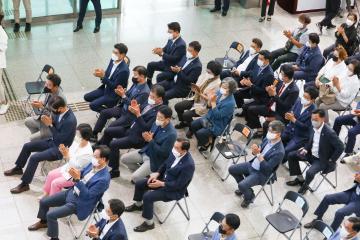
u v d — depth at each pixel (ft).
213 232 25.14
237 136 34.01
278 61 38.96
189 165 25.96
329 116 36.42
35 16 44.09
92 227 22.94
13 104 34.91
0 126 32.99
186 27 45.70
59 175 26.96
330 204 27.12
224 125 31.09
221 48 43.16
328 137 28.30
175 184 26.11
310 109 30.09
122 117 31.37
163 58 35.40
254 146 27.53
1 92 33.99
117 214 22.75
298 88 32.71
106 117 31.96
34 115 33.58
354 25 40.32
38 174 29.73
